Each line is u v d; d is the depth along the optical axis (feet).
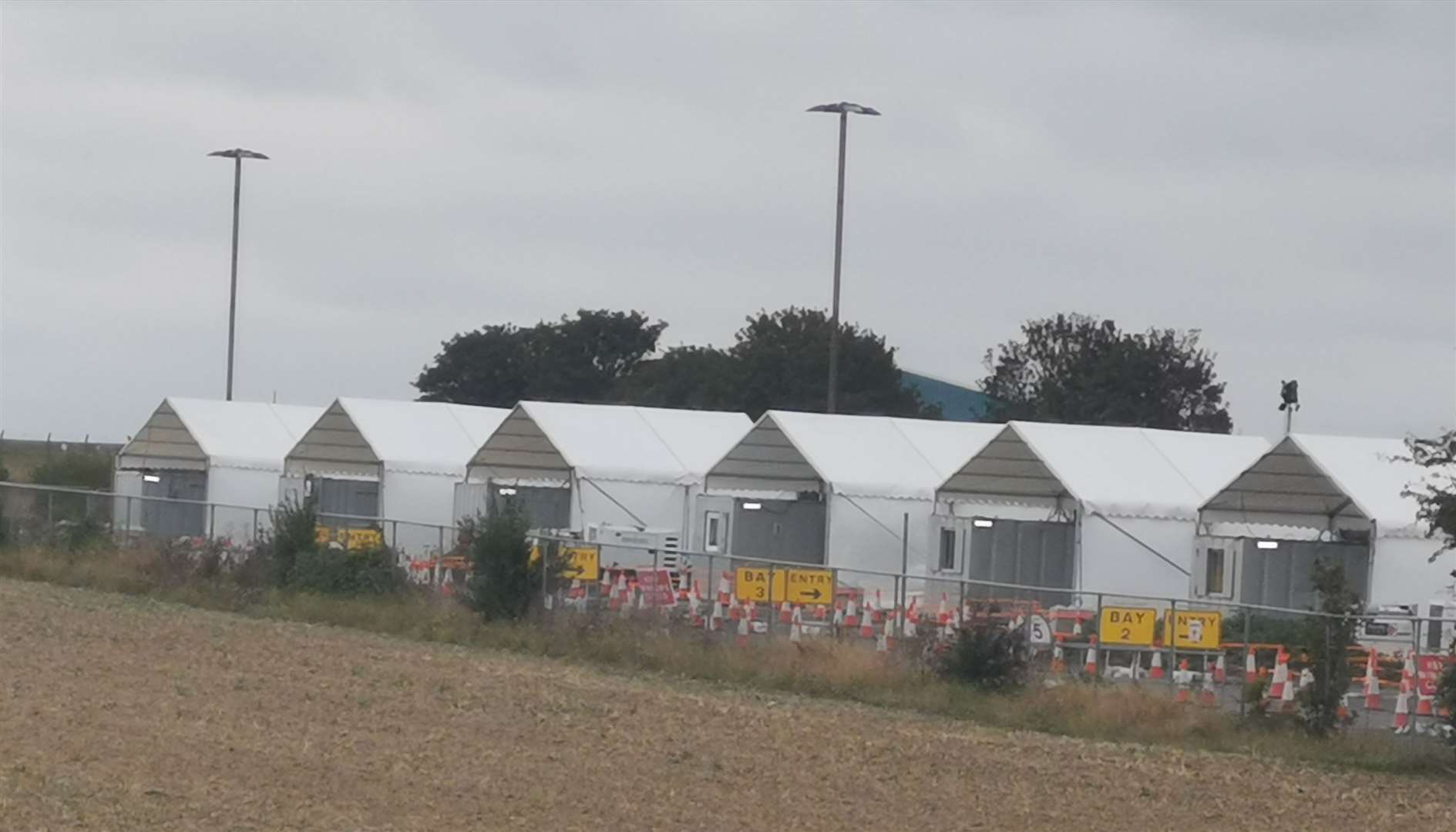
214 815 127.65
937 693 214.28
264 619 276.41
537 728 176.76
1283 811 156.04
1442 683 190.08
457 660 232.73
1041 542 321.32
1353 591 200.85
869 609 264.52
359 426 397.80
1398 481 299.58
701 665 232.73
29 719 164.66
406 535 373.40
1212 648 226.58
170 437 421.59
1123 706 204.85
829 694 220.02
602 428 380.99
